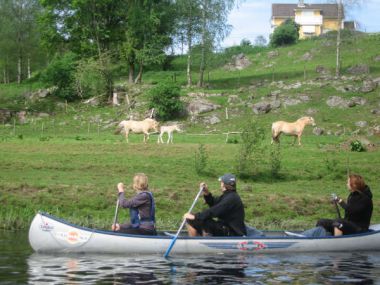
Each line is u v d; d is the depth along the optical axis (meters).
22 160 29.14
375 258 13.66
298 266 12.63
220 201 14.12
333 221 15.00
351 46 72.50
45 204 21.62
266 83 60.56
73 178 25.80
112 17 65.50
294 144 36.31
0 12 77.62
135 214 14.01
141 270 12.02
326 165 29.27
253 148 28.25
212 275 11.61
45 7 66.94
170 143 36.47
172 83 52.75
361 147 33.97
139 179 14.10
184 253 13.84
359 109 50.50
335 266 12.66
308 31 105.50
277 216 21.38
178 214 21.30
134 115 53.12
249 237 14.07
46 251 13.90
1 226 18.73
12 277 11.23
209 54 62.25
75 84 59.88
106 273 11.70
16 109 57.16
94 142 36.62
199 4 61.56
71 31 64.75
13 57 77.56
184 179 26.78
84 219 20.12
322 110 50.81
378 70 62.91
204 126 50.00
